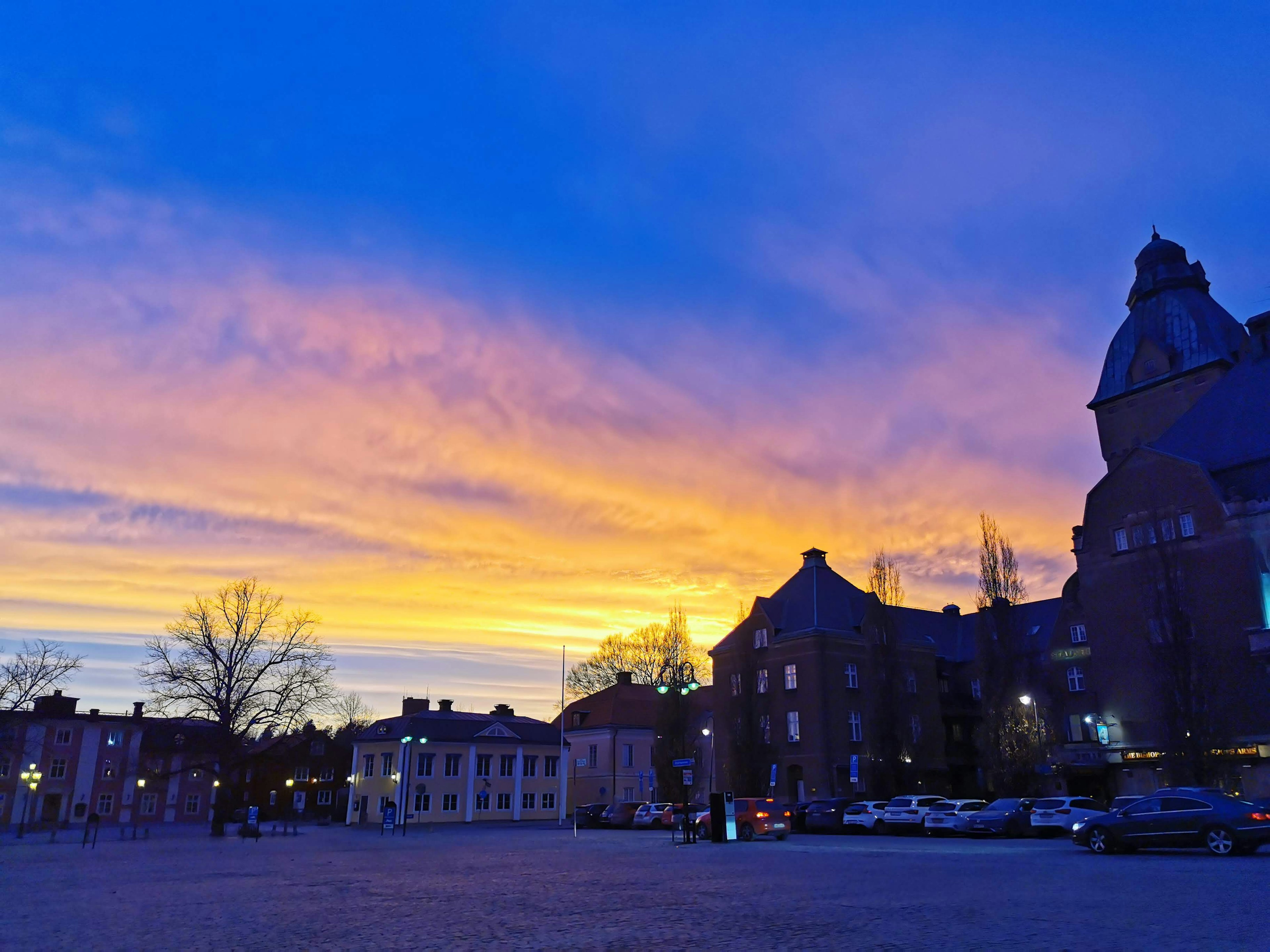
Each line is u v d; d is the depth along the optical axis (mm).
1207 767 39250
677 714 64500
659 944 10266
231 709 57938
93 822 52844
